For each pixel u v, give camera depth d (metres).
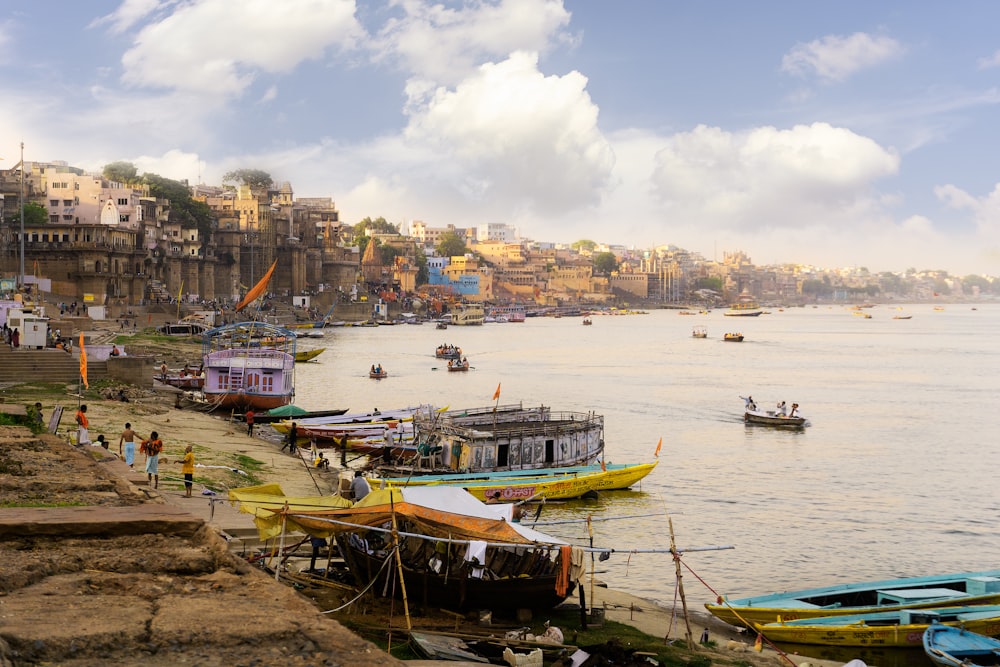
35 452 27.31
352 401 97.94
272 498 28.67
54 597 11.29
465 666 20.00
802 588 37.94
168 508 16.25
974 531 48.00
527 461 56.47
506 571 28.94
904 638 30.05
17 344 82.31
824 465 66.81
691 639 28.36
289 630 10.15
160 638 9.85
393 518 25.66
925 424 90.56
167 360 119.31
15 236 172.88
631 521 48.28
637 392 114.25
